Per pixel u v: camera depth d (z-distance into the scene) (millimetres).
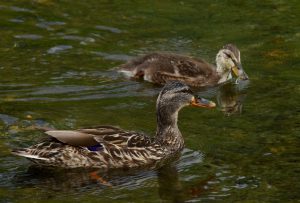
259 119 15406
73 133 12977
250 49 19688
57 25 20672
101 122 14945
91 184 12508
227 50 18422
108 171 13078
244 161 13383
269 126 14969
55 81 17094
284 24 21156
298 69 18422
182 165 13352
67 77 17375
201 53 19516
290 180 12656
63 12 21594
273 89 17250
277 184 12523
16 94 16219
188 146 14094
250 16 21672
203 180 12719
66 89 16688
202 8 22141
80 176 12797
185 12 21859
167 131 14062
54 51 18938
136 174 13023
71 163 12906
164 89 14195
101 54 18953
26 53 18688
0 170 12766
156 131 14195
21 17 21062
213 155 13672
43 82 16984
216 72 18578
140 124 14969
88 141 13055
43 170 12867
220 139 14367
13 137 13953
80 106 15781
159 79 17734
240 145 14062
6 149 13477
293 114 15602
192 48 19766
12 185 12320
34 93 16312
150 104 16156
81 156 12961
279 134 14523
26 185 12320
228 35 20484
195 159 13570
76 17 21266
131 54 19078
